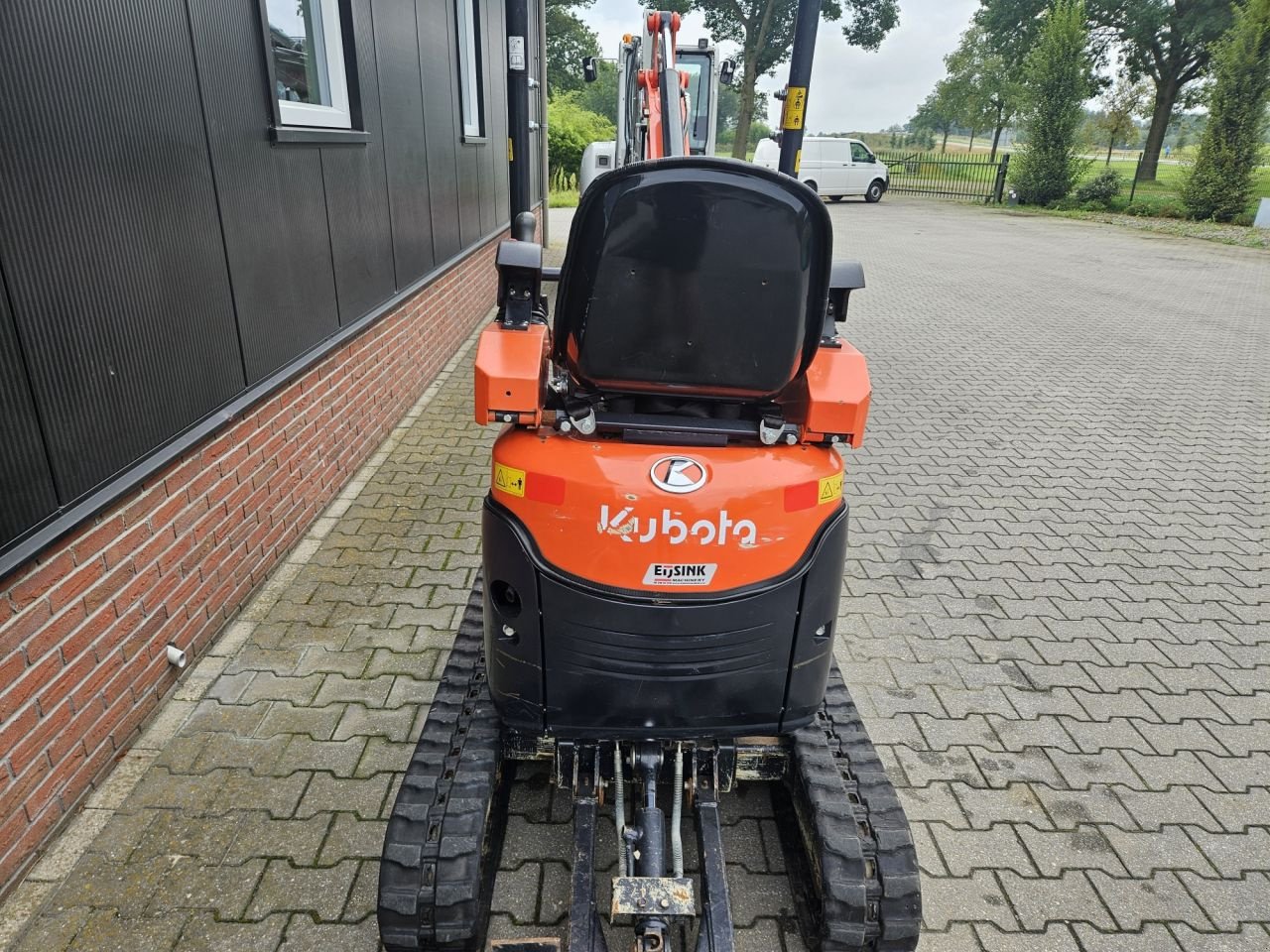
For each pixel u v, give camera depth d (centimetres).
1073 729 340
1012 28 3575
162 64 304
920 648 389
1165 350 955
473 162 859
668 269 192
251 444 388
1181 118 3828
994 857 277
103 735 287
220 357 355
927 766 317
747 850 274
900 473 592
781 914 252
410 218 632
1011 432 680
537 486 207
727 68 1320
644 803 224
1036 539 499
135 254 292
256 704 327
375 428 573
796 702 234
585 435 218
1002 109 3856
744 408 234
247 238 375
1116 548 492
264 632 371
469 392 700
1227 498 566
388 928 207
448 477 537
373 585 412
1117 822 294
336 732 314
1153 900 263
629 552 208
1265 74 2159
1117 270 1522
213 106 342
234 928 239
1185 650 397
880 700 352
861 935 213
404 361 635
